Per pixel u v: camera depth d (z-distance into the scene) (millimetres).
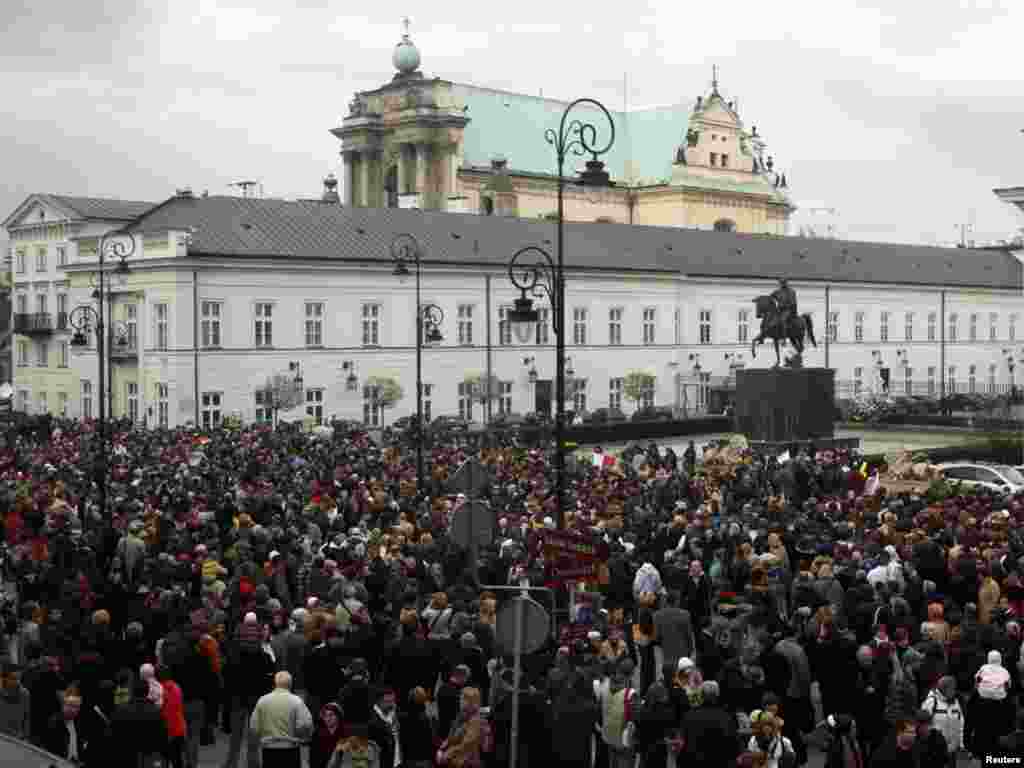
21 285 109125
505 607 18406
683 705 20000
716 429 96375
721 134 150125
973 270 135250
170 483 43750
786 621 25672
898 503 37094
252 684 22000
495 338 99625
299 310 90312
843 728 19469
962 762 22094
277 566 27172
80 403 99375
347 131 142125
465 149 140250
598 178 36375
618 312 106438
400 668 21984
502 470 48719
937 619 23734
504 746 19188
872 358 122562
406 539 30422
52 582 27531
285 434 69688
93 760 18844
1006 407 108688
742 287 114688
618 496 39031
